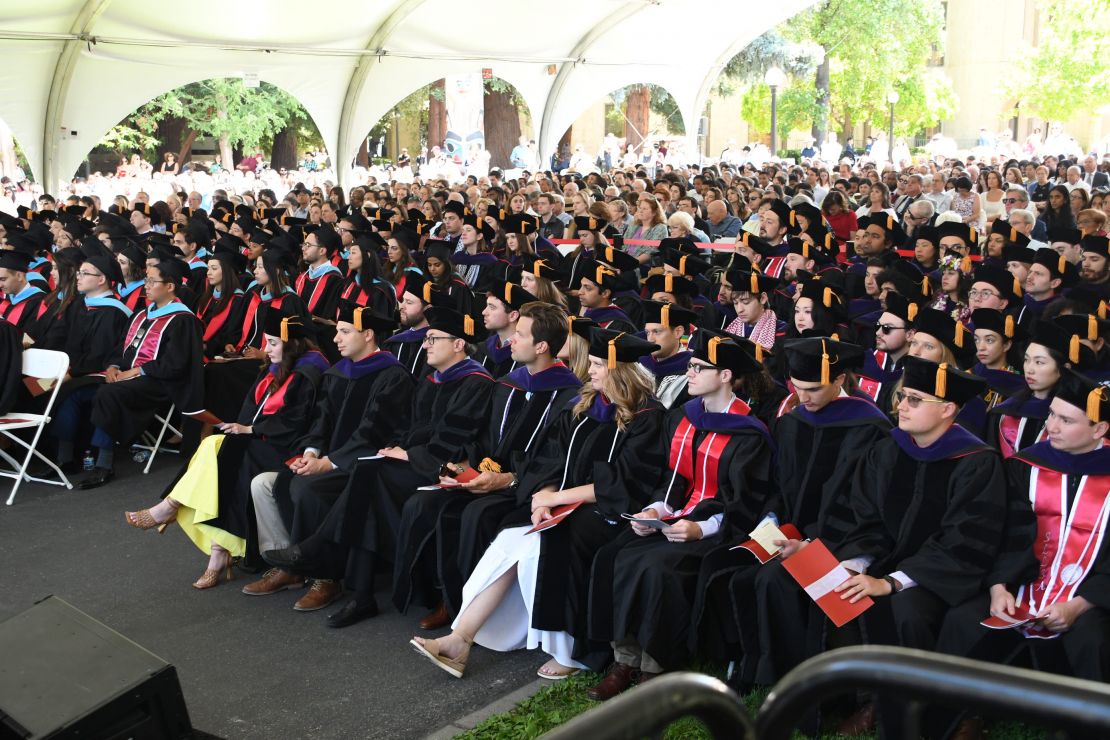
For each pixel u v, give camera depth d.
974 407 5.29
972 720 3.78
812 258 7.87
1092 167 22.47
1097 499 3.80
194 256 10.91
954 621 3.78
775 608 4.02
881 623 3.83
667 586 4.21
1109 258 7.04
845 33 42.25
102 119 17.52
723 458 4.54
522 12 19.94
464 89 23.19
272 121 37.50
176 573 5.94
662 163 28.86
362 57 19.61
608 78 23.73
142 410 7.62
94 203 14.90
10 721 3.10
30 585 5.76
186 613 5.39
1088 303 5.53
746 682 4.24
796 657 4.02
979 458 3.99
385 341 7.20
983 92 53.00
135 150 38.31
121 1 15.55
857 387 4.62
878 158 38.69
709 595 4.25
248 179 23.80
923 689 1.35
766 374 5.00
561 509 4.68
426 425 5.56
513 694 4.44
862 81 43.31
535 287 7.04
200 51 17.64
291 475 5.62
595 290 7.21
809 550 3.91
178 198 15.48
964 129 53.81
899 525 4.07
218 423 6.66
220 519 5.61
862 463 4.30
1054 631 3.64
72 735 3.07
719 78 40.25
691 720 3.89
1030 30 52.69
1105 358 4.96
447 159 23.86
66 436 7.76
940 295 7.41
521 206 13.35
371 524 5.19
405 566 5.09
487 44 20.92
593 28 22.03
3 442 8.07
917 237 9.02
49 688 3.23
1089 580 3.68
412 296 6.91
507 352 6.79
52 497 7.33
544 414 5.24
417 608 5.45
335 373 5.84
